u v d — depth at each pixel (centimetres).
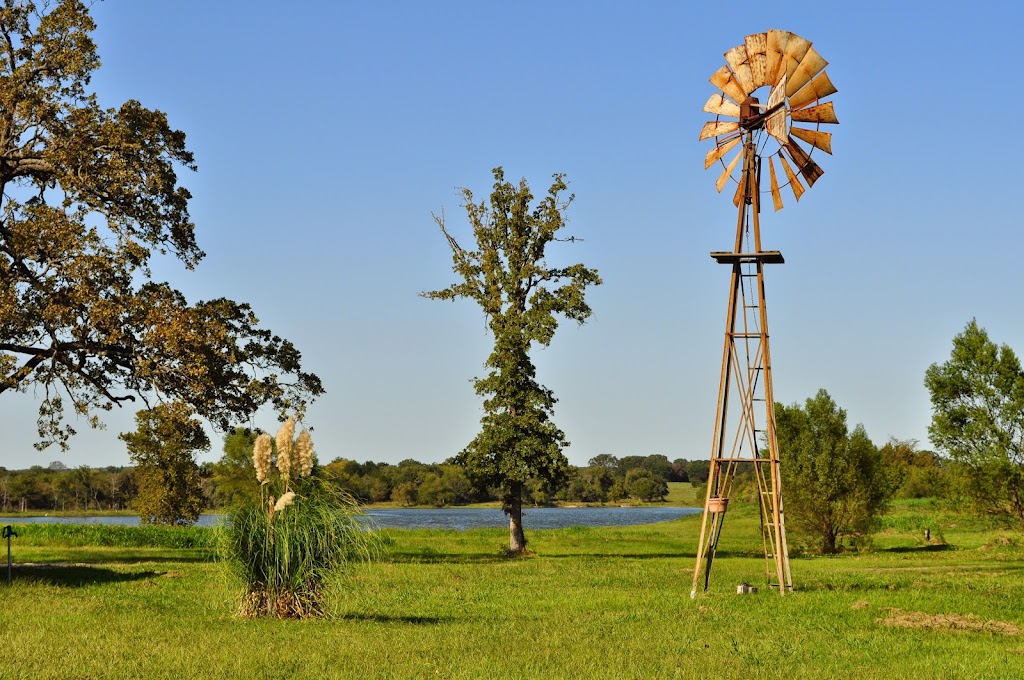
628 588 2286
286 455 1442
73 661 1045
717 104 2255
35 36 2839
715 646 1295
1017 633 1461
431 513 14400
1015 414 3972
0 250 2717
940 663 1174
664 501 18600
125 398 2978
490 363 3981
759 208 2180
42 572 2317
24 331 2739
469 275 4072
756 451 2155
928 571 2923
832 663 1177
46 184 2888
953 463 4100
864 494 4319
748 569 3022
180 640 1214
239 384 3003
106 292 2786
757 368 2164
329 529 1451
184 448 5828
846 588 2250
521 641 1290
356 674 1022
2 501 13525
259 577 1451
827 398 4488
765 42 2180
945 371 4094
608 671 1078
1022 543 3900
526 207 4066
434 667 1072
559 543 4931
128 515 12650
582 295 3950
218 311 3095
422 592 2125
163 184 2905
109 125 2817
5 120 2802
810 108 2112
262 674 1003
